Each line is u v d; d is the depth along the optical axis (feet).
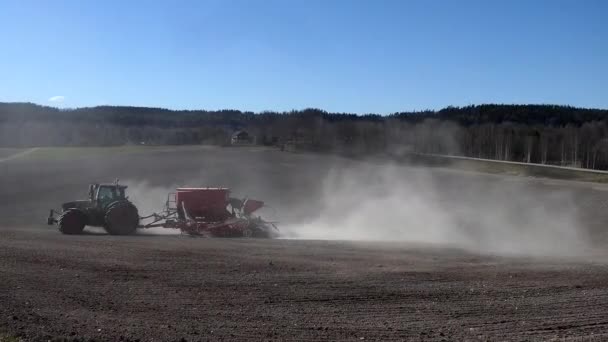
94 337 25.86
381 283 40.70
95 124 490.90
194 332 27.63
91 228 84.07
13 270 40.57
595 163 319.47
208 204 81.71
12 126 433.48
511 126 433.48
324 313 32.58
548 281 42.34
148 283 38.75
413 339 27.55
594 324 30.83
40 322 27.86
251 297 35.81
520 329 29.73
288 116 440.86
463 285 40.65
